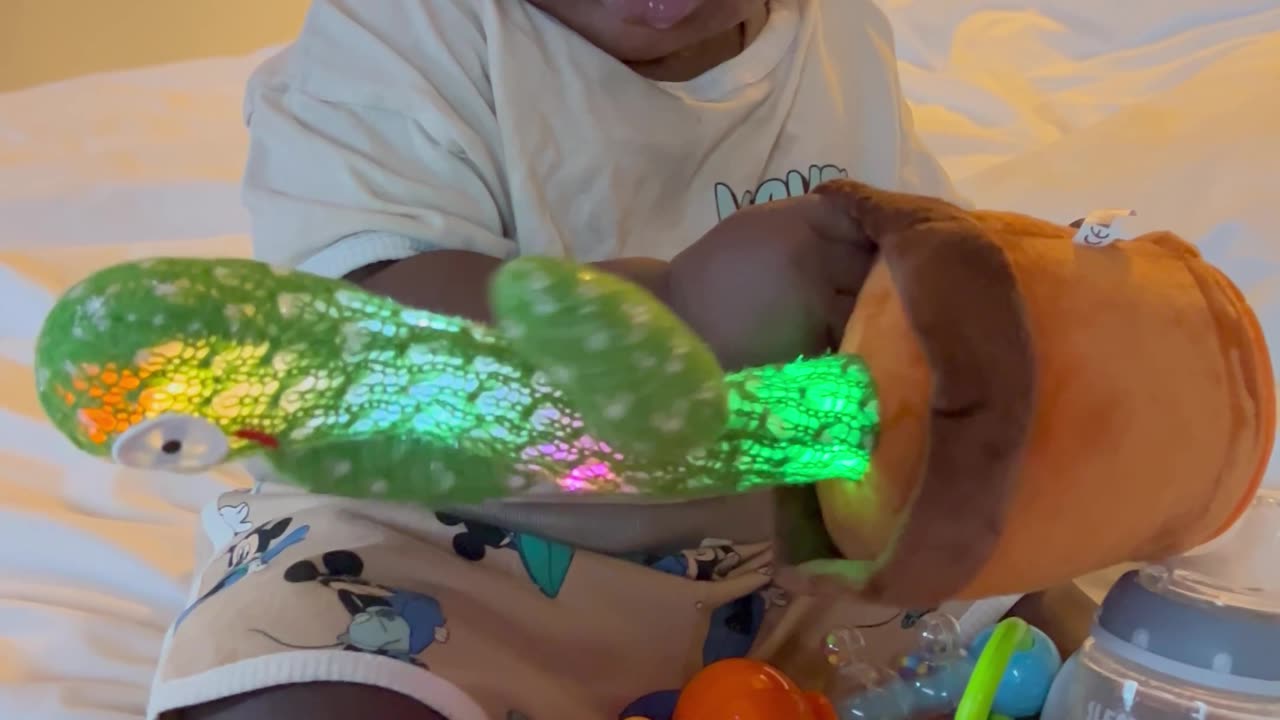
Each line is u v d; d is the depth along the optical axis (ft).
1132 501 1.31
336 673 1.49
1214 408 1.37
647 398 1.12
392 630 1.59
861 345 1.30
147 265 1.10
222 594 1.64
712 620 1.92
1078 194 3.02
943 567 1.21
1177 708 1.50
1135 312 1.34
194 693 1.48
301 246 1.99
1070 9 4.25
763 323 1.46
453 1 2.24
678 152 2.43
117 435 1.07
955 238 1.25
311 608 1.58
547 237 2.18
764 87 2.58
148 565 2.19
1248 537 1.65
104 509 2.44
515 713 1.63
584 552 1.85
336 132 2.11
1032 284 1.29
